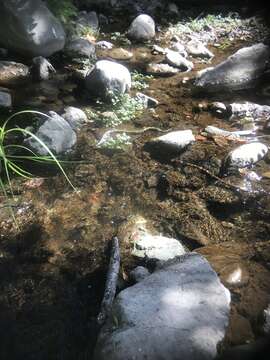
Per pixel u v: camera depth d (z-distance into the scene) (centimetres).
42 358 125
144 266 149
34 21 252
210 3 344
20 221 164
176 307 125
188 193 179
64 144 196
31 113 217
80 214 168
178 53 277
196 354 116
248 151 195
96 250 155
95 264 150
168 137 199
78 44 271
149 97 233
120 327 121
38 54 259
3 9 248
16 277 145
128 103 227
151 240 156
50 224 164
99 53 277
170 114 226
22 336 129
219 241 160
